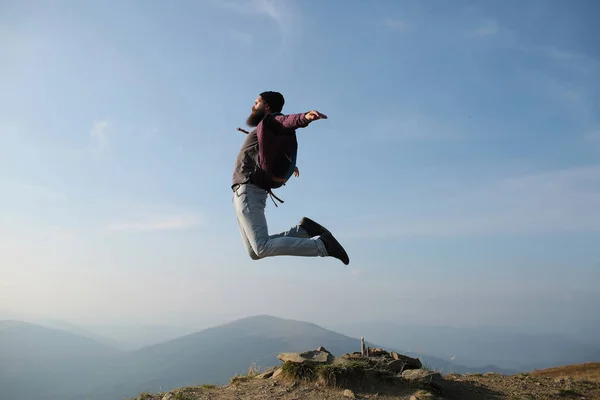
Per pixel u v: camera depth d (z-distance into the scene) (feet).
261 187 12.38
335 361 20.43
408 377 20.16
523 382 23.80
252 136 12.53
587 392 22.52
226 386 20.49
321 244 12.23
